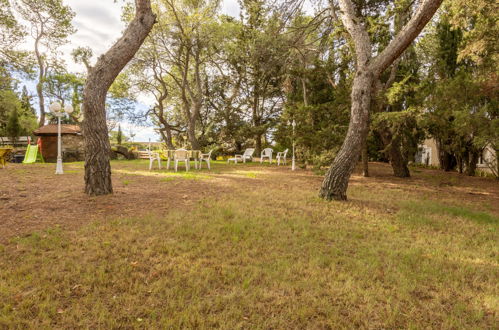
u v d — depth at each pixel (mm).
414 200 7883
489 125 8539
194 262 3475
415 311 2617
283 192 8258
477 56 10461
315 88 14953
